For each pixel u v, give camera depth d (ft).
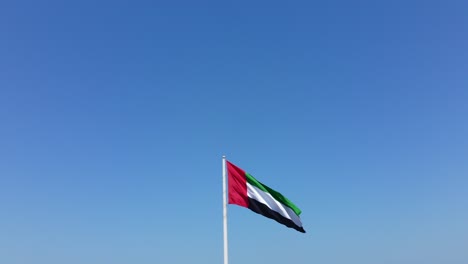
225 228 75.77
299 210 83.61
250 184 78.74
